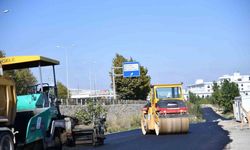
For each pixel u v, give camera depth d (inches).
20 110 588.4
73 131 791.1
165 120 1029.8
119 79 3238.2
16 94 553.3
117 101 2464.3
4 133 488.1
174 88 1098.7
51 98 651.5
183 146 733.9
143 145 789.2
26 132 551.8
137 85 3248.0
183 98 1080.2
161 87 1098.1
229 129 1112.8
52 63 660.1
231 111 4357.8
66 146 776.9
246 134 917.8
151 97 1116.5
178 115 1040.2
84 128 804.0
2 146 481.7
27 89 618.5
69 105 1754.4
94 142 806.5
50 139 620.1
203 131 1099.3
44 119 602.9
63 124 687.1
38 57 608.1
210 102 6845.5
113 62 3326.8
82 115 1199.6
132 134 1172.5
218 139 834.2
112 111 2273.6
